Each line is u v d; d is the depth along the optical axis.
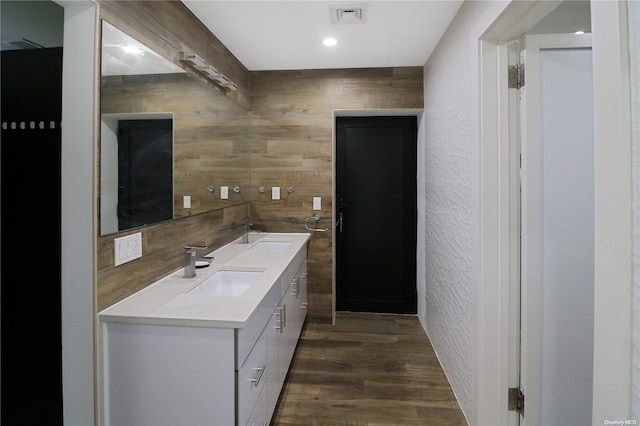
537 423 1.69
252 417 1.50
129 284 1.56
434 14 2.19
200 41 2.29
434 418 2.02
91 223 1.33
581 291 1.66
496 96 1.70
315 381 2.40
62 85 1.33
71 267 1.34
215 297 1.56
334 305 3.48
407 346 2.94
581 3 1.74
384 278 3.74
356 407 2.12
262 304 1.62
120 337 1.38
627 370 0.81
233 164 2.94
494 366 1.74
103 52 1.36
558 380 1.68
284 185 3.39
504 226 1.70
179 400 1.35
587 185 1.63
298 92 3.33
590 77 1.62
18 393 1.41
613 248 0.84
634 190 0.79
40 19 1.83
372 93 3.27
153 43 1.73
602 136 0.86
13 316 1.40
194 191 2.20
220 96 2.62
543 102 1.63
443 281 2.54
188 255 1.87
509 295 1.72
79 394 1.35
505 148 1.69
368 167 3.69
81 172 1.33
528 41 1.62
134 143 1.57
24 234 1.37
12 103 1.37
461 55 2.05
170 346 1.35
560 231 1.65
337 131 3.69
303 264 3.03
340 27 2.39
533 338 1.67
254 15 2.21
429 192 3.04
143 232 1.66
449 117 2.33
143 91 1.64
